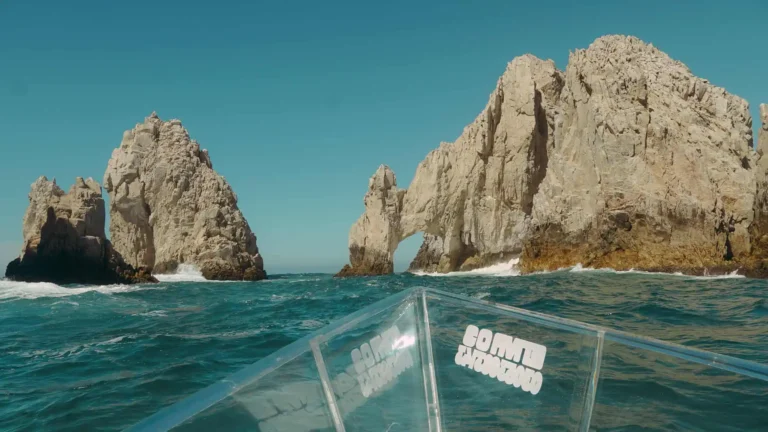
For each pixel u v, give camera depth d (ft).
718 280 94.32
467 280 130.31
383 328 9.43
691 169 128.16
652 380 8.09
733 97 142.82
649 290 73.10
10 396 23.88
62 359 32.04
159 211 206.18
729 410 7.24
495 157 182.09
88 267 163.84
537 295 68.13
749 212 126.21
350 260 190.70
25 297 86.94
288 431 7.47
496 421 8.46
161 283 170.09
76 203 169.48
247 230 210.59
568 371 8.80
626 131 133.28
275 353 8.36
